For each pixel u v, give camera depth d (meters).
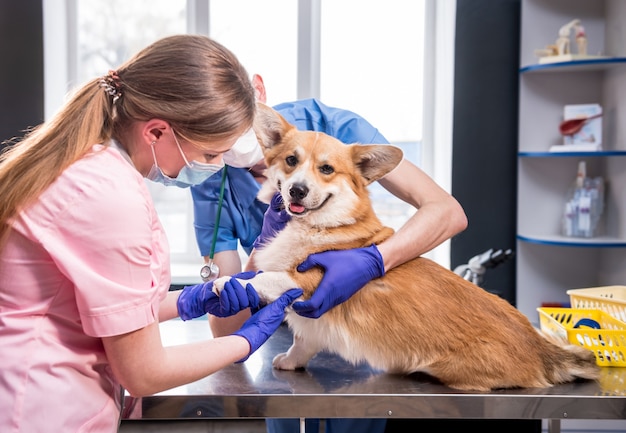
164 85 1.01
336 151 1.38
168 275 1.10
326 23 3.09
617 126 2.67
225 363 1.14
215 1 3.05
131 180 1.01
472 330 1.34
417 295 1.37
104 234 0.96
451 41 2.88
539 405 1.27
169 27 3.10
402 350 1.35
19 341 0.98
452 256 2.92
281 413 1.27
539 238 2.69
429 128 3.15
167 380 1.04
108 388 1.07
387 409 1.27
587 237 2.72
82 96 1.04
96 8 3.07
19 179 0.97
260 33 3.07
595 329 1.49
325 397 1.27
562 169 2.84
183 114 1.01
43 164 0.98
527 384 1.32
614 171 2.72
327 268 1.31
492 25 2.84
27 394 0.97
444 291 1.38
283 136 1.43
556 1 2.77
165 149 1.07
